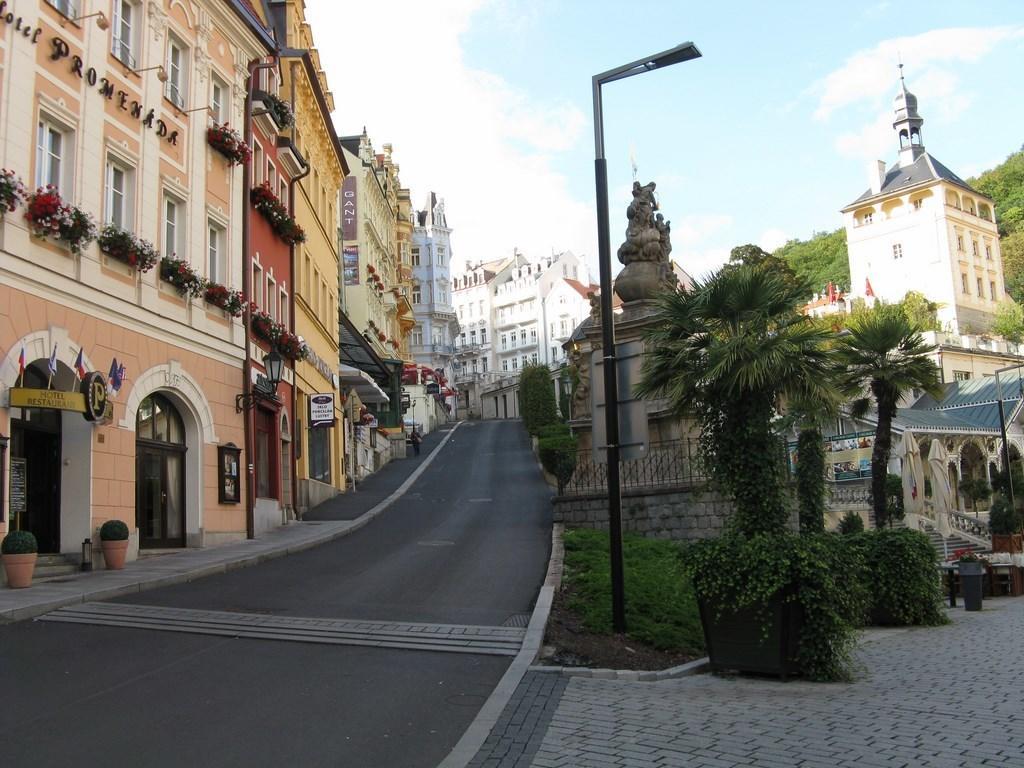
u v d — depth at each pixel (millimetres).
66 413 16016
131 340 17484
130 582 13680
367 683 8477
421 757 6367
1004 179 99750
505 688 8367
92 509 15867
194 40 20734
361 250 55688
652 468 19969
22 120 14562
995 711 7793
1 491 13672
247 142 23688
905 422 40531
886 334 19297
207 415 20359
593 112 12164
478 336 145250
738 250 41125
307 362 30234
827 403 10680
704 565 9633
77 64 16062
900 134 91562
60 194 15773
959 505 42312
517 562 16391
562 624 11344
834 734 6961
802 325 10773
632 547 17109
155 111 18797
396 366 58000
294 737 6762
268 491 24578
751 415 10477
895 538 15586
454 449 60250
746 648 9461
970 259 86812
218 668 8969
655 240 22469
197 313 20203
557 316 134875
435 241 124375
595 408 12125
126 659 9320
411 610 12094
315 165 34531
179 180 19766
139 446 18203
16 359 14117
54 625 11109
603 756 6379
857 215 91938
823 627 9281
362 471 41750
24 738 6633
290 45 34531
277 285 26391
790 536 9875
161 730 6871
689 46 11508
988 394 51000
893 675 9820
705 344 10898
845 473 40125
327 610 12094
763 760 6238
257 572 15922
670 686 8938
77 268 15766
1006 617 16750
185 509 19609
